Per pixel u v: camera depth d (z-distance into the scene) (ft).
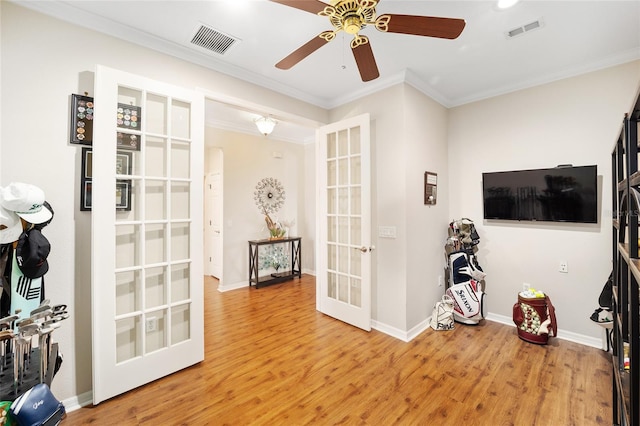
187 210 7.57
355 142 10.36
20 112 5.56
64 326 6.00
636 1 5.87
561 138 9.04
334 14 4.50
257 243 15.55
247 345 8.76
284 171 18.25
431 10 6.24
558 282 9.14
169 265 7.12
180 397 6.31
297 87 10.21
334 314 10.89
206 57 8.11
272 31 7.01
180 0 5.90
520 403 6.07
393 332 9.40
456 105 11.40
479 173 10.80
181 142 7.49
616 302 5.32
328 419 5.66
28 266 5.01
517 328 9.23
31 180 5.65
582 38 7.25
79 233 6.16
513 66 8.74
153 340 7.03
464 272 10.25
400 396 6.33
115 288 6.31
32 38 5.69
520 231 9.89
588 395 6.27
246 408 5.98
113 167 6.23
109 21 6.49
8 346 4.69
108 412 5.86
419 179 9.84
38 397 3.75
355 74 9.21
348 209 10.39
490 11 6.27
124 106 6.56
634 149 3.97
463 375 7.09
